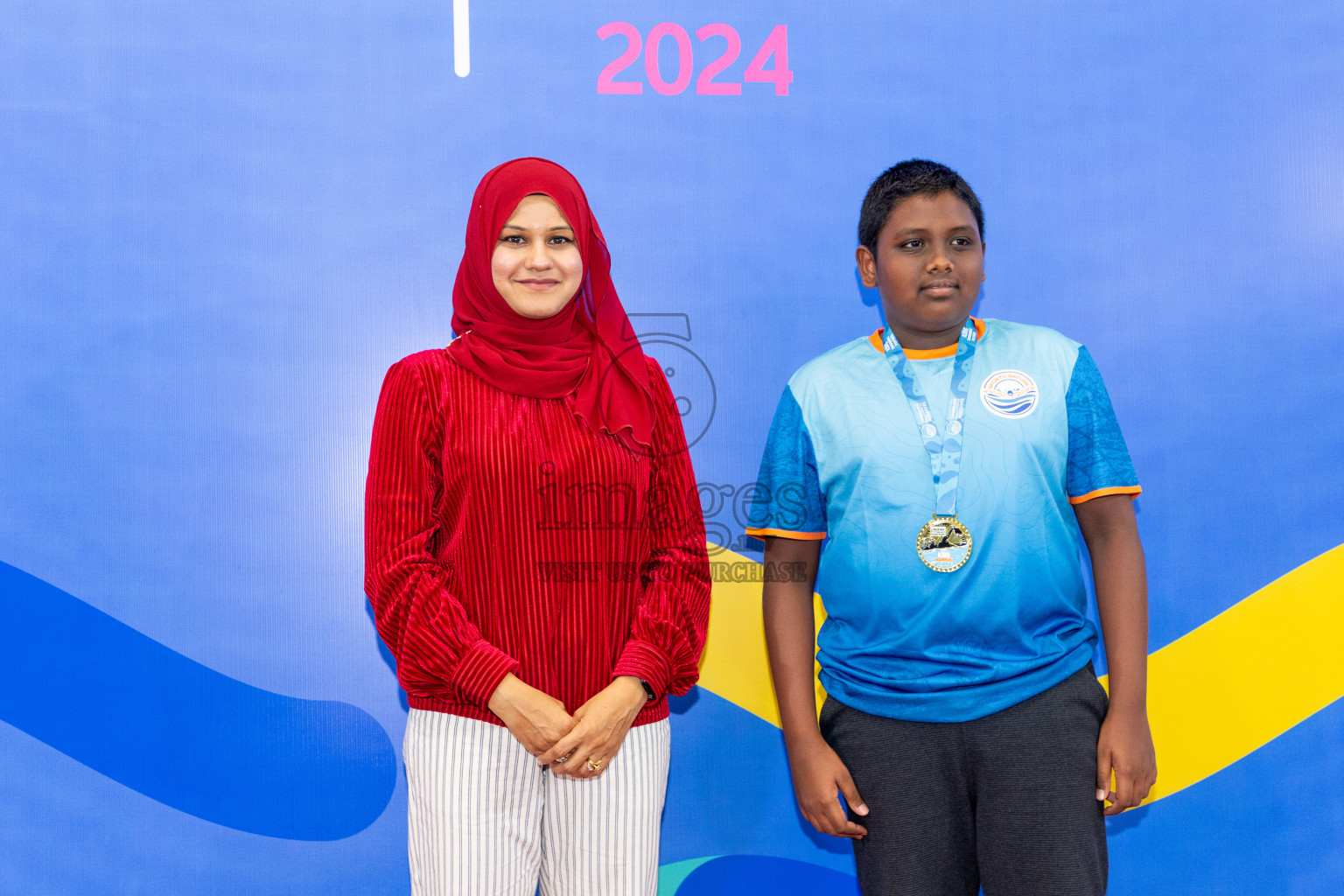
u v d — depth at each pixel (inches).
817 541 56.6
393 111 63.9
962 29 66.7
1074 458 53.7
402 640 45.0
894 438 53.5
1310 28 66.5
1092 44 66.6
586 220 51.8
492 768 45.3
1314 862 66.0
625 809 46.9
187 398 62.4
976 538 51.4
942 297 53.4
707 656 64.3
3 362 61.4
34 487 61.3
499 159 64.3
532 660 46.7
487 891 44.8
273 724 62.2
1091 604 65.0
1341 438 66.4
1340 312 66.6
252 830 61.9
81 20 62.2
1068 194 66.5
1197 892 65.5
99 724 61.2
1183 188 66.7
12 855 60.6
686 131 65.4
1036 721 49.8
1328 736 66.3
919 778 50.3
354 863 62.5
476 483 46.4
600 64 65.1
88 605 61.4
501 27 64.6
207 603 62.1
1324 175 66.8
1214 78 66.9
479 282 51.4
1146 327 66.4
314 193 63.4
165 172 62.6
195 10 62.8
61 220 61.9
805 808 53.2
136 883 61.2
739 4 65.9
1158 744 65.8
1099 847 49.6
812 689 55.0
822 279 65.8
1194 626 66.1
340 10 63.7
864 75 66.4
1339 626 66.3
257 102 63.2
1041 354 54.7
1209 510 66.4
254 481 62.7
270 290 63.0
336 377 63.3
